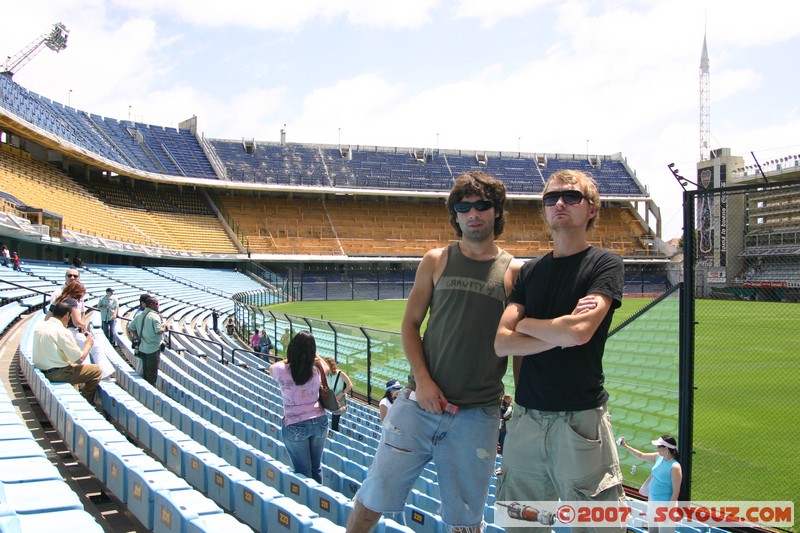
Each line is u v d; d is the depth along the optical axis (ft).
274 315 60.90
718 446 30.42
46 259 106.93
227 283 144.25
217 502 14.65
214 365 44.09
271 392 39.01
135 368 35.65
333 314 116.67
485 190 9.17
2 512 8.89
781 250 70.18
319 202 194.80
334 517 13.85
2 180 97.14
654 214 210.59
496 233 9.69
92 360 27.89
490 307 9.13
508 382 34.63
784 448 29.96
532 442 8.80
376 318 109.50
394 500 9.10
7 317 48.52
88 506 14.89
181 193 176.76
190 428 21.15
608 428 8.73
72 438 17.84
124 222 136.77
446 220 200.34
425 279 9.64
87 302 65.41
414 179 202.18
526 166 220.43
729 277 67.82
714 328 77.77
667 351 28.55
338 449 24.44
